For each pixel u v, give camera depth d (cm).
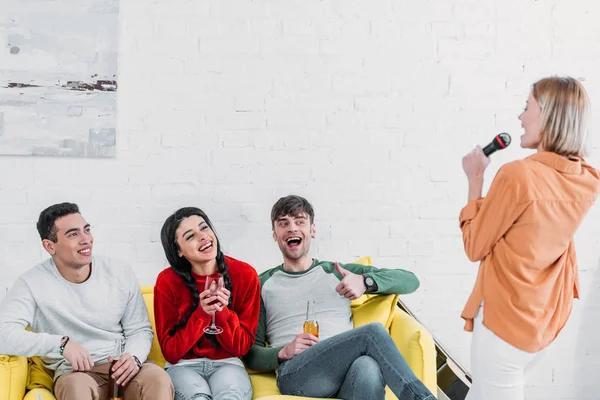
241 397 239
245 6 311
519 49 323
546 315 206
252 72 312
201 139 311
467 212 217
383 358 234
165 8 307
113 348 254
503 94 322
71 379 232
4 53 296
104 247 307
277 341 269
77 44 301
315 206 317
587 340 327
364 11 316
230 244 314
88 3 301
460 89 321
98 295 254
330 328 268
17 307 243
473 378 216
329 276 277
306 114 315
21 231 302
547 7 323
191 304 260
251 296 265
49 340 235
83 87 302
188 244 257
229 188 313
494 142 220
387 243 321
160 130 308
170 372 250
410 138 320
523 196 201
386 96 318
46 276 251
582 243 326
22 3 297
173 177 310
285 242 274
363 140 318
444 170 322
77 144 302
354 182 319
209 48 309
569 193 204
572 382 328
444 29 320
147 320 262
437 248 323
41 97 299
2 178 300
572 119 204
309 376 244
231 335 254
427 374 247
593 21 324
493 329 207
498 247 209
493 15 321
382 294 276
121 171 307
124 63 305
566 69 324
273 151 314
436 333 324
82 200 305
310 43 314
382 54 318
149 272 310
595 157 325
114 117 304
